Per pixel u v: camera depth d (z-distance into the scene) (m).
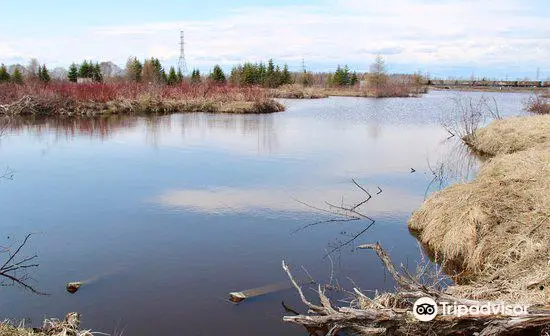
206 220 10.45
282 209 11.30
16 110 32.41
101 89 36.84
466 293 6.05
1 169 15.65
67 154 18.36
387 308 5.73
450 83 90.81
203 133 24.33
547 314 4.78
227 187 13.33
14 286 7.20
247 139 22.47
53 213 10.91
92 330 5.93
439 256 8.40
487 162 13.13
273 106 38.03
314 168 16.05
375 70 73.75
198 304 6.65
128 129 25.66
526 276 6.25
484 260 7.51
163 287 7.16
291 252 8.65
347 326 5.61
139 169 15.70
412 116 34.88
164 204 11.64
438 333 5.22
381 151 19.70
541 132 17.44
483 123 29.59
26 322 6.12
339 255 8.53
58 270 7.80
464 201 9.06
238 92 41.16
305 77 77.69
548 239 6.93
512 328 4.86
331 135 24.31
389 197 12.45
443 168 16.12
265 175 14.90
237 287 7.20
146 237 9.36
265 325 6.10
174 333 5.89
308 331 5.98
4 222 10.30
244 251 8.67
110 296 6.87
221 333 5.88
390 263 6.46
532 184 8.87
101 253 8.54
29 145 20.41
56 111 33.06
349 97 61.75
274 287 7.18
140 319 6.22
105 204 11.63
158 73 59.59
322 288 7.15
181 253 8.55
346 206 11.59
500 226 7.93
